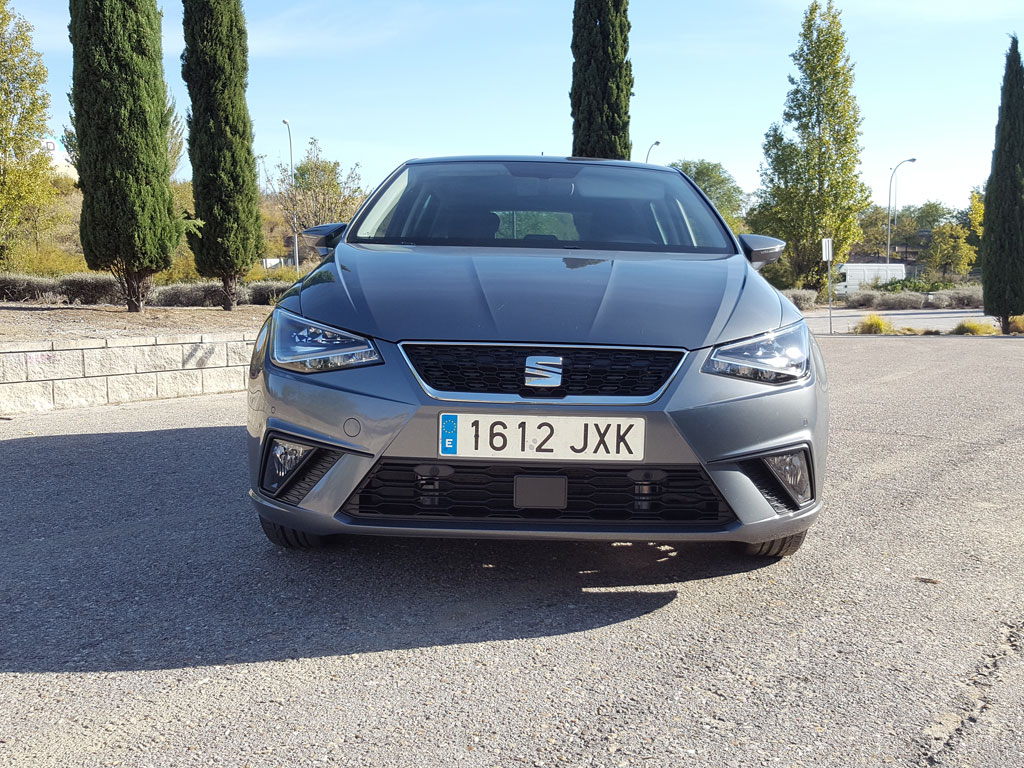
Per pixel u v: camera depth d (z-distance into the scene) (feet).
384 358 7.86
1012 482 13.71
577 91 57.98
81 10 32.07
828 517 11.66
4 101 60.54
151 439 15.97
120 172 32.76
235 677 6.77
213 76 41.63
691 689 6.63
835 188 151.74
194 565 9.32
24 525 10.78
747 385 7.95
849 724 6.10
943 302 136.67
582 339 7.82
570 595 8.57
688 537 7.83
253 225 43.24
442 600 8.39
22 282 44.57
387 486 7.91
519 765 5.54
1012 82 75.41
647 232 11.14
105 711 6.22
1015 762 5.61
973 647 7.45
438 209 11.50
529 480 7.68
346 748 5.74
